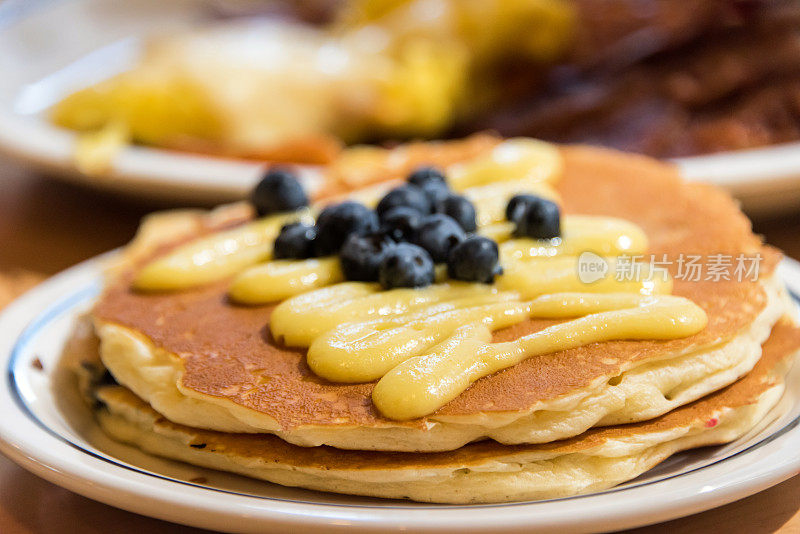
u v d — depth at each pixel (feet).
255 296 1.31
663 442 1.22
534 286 1.26
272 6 2.68
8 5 2.45
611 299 1.25
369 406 1.19
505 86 2.22
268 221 1.43
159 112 1.99
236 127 2.00
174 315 1.32
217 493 1.16
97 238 1.79
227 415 1.23
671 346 1.22
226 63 2.07
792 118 1.91
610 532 1.20
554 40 2.13
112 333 1.31
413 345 1.22
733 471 1.17
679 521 1.22
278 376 1.23
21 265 1.73
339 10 2.65
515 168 1.48
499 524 1.12
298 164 1.87
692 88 1.96
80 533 1.23
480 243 1.27
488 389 1.19
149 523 1.24
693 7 1.98
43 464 1.20
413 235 1.31
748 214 1.74
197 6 2.69
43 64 2.37
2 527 1.25
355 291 1.28
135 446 1.28
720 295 1.28
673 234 1.37
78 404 1.34
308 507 1.15
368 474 1.19
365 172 1.57
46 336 1.40
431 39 2.23
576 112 2.00
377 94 2.12
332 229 1.32
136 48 2.50
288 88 2.07
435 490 1.19
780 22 1.94
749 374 1.27
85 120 1.99
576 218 1.37
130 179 1.77
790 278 1.42
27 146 1.83
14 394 1.31
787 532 1.21
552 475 1.20
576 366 1.20
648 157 1.92
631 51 2.03
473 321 1.23
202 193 1.76
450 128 2.24
